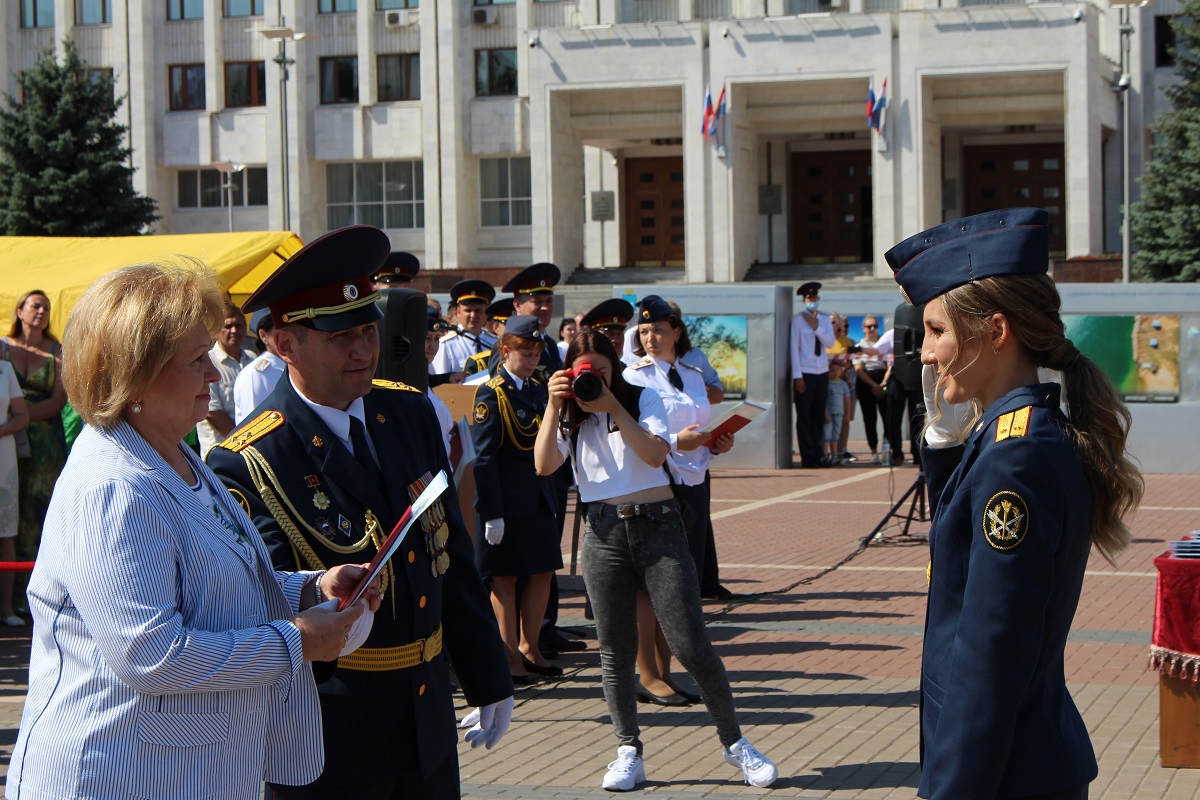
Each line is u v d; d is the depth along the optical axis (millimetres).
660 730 6902
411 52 47031
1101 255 37219
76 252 12109
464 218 46812
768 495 16938
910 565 11750
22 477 10039
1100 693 7391
